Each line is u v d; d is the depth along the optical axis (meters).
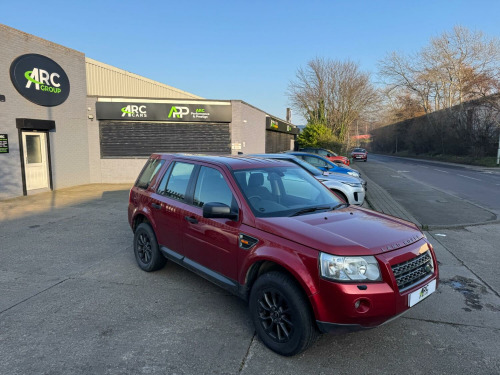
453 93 41.75
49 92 12.39
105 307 3.93
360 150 43.53
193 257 4.02
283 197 3.88
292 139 39.03
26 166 11.75
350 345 3.26
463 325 3.63
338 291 2.71
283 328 3.03
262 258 3.11
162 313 3.81
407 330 3.53
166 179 4.67
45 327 3.50
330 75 40.03
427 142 49.94
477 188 15.28
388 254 2.90
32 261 5.41
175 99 14.70
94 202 10.47
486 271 5.16
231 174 3.77
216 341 3.29
